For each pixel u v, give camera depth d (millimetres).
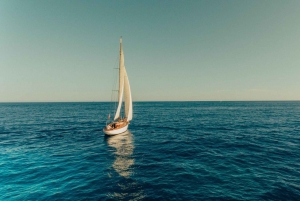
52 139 30703
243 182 14055
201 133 35000
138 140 29516
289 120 52938
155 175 15562
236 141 27797
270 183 13828
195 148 24203
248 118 59625
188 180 14500
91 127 44062
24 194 12484
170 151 22938
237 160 19141
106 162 19016
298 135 31969
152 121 55094
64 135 34188
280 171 16125
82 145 26500
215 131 36844
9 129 40500
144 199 11797
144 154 21781
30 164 18453
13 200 11758
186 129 40000
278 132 34875
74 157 20781
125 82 35344
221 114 76688
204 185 13648
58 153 22406
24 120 57406
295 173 15680
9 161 19391
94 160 19688
